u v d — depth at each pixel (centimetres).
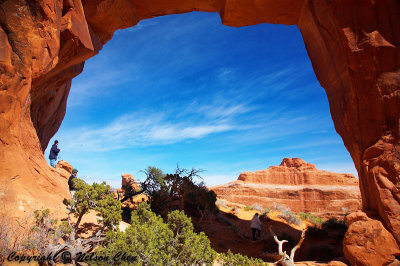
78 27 833
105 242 436
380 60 749
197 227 1273
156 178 1345
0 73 498
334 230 1539
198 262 477
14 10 544
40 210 474
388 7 770
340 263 718
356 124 809
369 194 763
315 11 965
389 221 668
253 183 6028
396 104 721
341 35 814
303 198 5197
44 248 381
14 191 466
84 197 512
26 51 555
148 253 415
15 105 518
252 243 1249
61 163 1228
